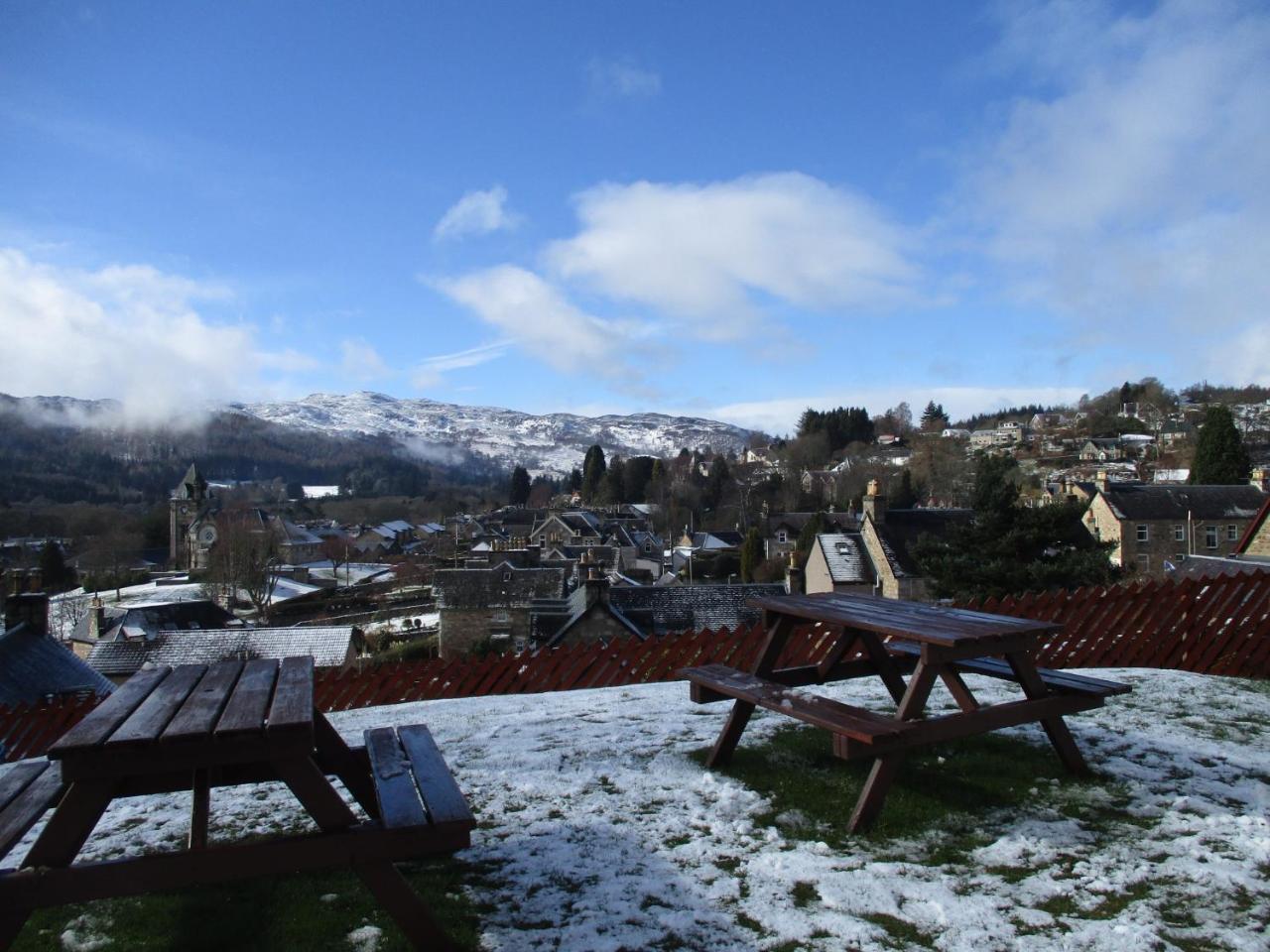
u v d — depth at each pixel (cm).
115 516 13425
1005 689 894
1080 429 17962
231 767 479
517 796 595
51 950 408
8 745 1023
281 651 3731
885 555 4116
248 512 10794
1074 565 3056
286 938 406
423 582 8325
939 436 17512
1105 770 619
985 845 499
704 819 543
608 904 432
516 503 17250
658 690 975
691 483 14125
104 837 552
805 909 423
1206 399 18450
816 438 14938
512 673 1120
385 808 379
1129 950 381
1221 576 1084
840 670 739
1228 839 500
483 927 410
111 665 3594
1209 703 812
